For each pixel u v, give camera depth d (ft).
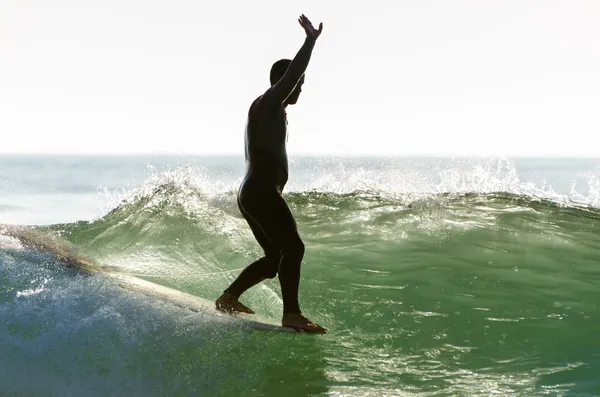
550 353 10.36
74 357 10.24
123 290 12.92
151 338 10.91
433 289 13.99
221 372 9.88
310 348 10.81
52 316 11.49
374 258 16.63
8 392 9.39
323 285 14.42
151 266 16.14
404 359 10.30
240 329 11.46
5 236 16.01
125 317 11.59
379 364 10.12
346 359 10.35
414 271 15.38
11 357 10.23
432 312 12.55
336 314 12.59
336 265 16.02
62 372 9.89
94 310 11.87
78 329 11.05
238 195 12.21
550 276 14.84
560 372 9.54
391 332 11.57
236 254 17.11
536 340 10.95
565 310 12.48
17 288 12.69
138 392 9.40
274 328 11.55
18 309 11.69
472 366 9.94
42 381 9.67
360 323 12.07
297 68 11.62
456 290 13.91
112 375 9.80
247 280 12.37
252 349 10.71
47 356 10.27
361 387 9.21
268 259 12.30
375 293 13.80
